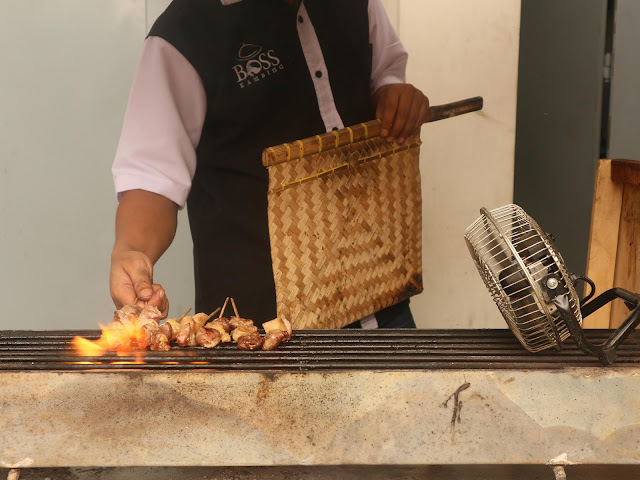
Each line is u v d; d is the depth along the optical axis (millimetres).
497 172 3846
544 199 4473
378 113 2590
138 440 1572
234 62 2439
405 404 1586
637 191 2535
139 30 3613
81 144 3654
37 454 1571
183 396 1567
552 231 4449
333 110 2596
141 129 2332
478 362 1703
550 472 1770
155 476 1714
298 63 2520
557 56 4281
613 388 1586
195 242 2650
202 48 2396
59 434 1566
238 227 2523
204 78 2418
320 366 1646
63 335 1947
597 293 2662
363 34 2684
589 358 1718
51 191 3664
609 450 1597
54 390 1559
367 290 2523
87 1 3562
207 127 2525
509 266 1631
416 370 1589
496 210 1706
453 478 1731
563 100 4281
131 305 1884
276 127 2523
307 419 1582
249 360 1729
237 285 2537
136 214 2242
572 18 4168
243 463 1587
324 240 2365
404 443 1592
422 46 3688
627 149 4082
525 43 4438
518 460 1599
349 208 2430
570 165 4285
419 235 2729
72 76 3602
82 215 3711
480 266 1741
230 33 2414
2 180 3609
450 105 2740
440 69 3715
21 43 3537
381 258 2562
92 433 1568
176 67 2383
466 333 1946
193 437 1575
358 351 1802
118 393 1563
